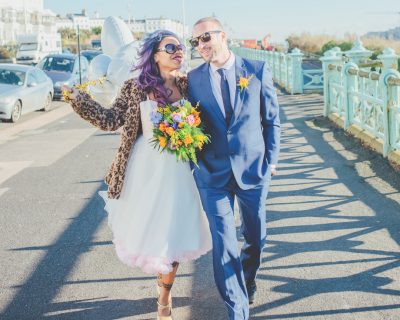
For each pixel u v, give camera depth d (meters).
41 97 17.05
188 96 3.43
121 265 4.52
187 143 3.20
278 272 4.18
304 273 4.14
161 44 3.36
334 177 6.96
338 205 5.80
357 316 3.44
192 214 3.40
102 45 6.26
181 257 3.35
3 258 4.77
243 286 3.30
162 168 3.35
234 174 3.29
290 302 3.68
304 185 6.68
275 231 5.12
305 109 13.63
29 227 5.64
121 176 3.41
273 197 6.26
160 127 3.22
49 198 6.80
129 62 4.91
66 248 4.97
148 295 3.94
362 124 9.20
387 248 4.55
